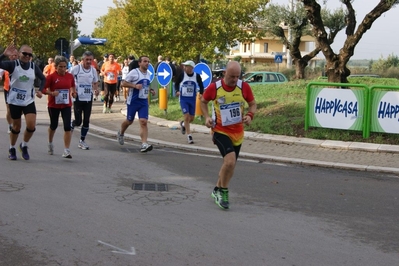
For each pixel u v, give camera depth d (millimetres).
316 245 5789
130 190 7895
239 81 7012
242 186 8484
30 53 9078
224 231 6141
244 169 9852
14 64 9039
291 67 45594
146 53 27469
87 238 5719
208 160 10609
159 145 12328
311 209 7254
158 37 26531
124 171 9227
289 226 6441
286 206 7367
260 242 5812
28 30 30531
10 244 5477
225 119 6953
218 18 24750
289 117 14383
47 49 32812
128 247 5500
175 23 24828
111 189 7895
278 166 10266
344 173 9797
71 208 6789
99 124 15758
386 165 10273
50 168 9086
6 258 5121
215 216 6734
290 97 17234
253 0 25281
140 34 27906
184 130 13234
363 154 11336
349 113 12672
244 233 6098
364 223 6676
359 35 16406
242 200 7617
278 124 13734
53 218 6348
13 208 6676
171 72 16578
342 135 12672
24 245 5461
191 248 5535
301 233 6184
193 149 11734
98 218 6426
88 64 10977
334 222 6680
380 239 6066
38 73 9273
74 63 20719
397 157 11070
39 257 5164
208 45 25188
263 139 12648
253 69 46281
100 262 5082
